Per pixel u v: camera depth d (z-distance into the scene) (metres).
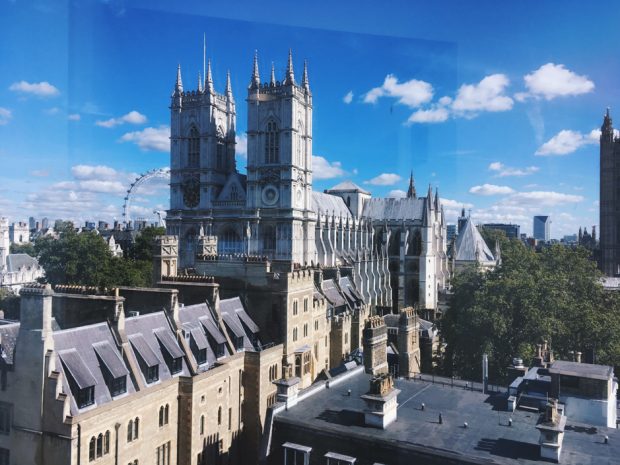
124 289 63.91
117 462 48.28
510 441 39.75
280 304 75.69
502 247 153.25
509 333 93.44
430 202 193.38
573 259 116.25
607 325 96.56
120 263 112.44
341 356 98.88
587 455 37.72
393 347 83.19
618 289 144.12
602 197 164.12
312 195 190.38
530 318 92.75
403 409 46.50
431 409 46.69
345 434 40.91
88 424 45.38
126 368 52.50
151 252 145.50
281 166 164.25
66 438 43.88
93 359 50.22
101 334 52.38
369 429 41.66
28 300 45.47
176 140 182.25
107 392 49.88
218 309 69.94
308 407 46.66
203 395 58.03
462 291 105.75
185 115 181.12
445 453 37.50
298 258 165.62
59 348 47.53
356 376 58.38
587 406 49.41
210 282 72.94
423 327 107.25
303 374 79.44
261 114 167.75
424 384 55.09
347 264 164.12
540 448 37.31
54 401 44.44
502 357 92.00
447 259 197.00
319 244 175.75
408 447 38.66
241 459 67.31
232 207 172.88
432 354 96.44
